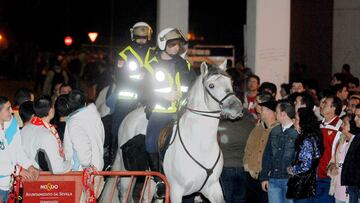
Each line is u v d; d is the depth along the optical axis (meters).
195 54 26.66
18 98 10.76
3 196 8.69
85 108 9.25
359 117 9.08
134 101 10.84
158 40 9.41
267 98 10.42
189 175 8.97
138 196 12.52
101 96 15.09
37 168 8.70
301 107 9.60
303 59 22.33
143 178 10.76
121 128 10.47
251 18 16.30
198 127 8.89
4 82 45.22
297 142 9.21
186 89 9.48
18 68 50.31
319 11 22.08
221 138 10.36
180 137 9.06
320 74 22.11
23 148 8.71
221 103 8.56
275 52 16.14
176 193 9.14
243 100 11.84
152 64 9.54
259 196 10.79
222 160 9.15
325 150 9.95
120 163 10.74
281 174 9.44
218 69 8.75
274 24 16.12
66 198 8.52
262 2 16.05
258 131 10.24
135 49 10.52
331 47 21.94
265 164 9.68
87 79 26.36
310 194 9.23
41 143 8.57
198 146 8.92
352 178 8.98
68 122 9.19
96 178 9.59
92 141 9.22
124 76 10.73
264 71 16.14
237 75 13.61
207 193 9.16
